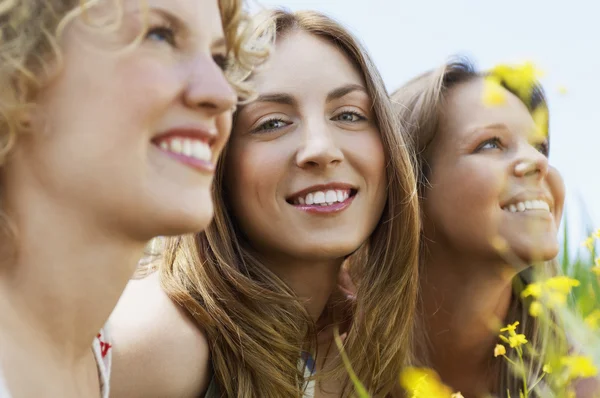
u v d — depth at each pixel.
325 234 1.78
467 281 2.26
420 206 2.24
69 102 1.00
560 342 2.20
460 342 2.32
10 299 1.04
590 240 2.00
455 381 2.38
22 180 1.02
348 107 1.84
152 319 1.70
